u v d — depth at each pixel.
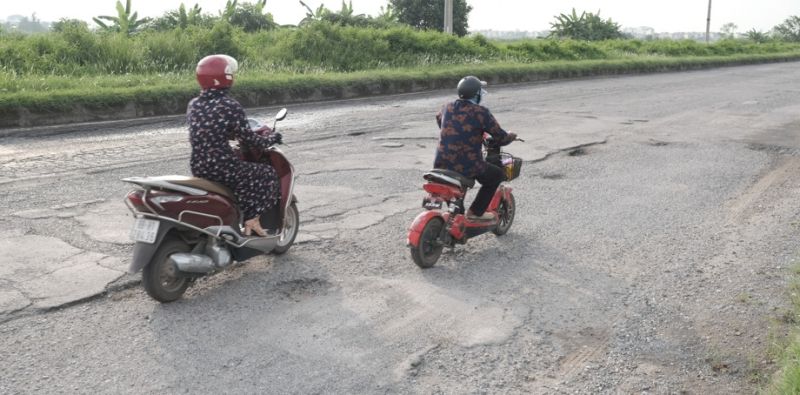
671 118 14.17
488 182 5.71
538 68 23.89
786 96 18.95
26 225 6.05
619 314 4.62
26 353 3.86
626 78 25.75
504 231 6.27
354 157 9.52
